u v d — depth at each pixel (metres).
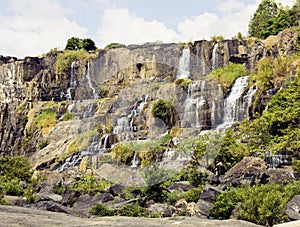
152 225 5.62
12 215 6.25
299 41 39.62
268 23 58.12
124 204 14.98
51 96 52.88
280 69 34.94
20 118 53.66
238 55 44.16
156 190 16.03
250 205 12.56
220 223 5.93
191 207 14.73
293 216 12.44
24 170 25.34
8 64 58.12
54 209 15.12
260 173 18.67
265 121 25.98
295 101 26.77
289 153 24.31
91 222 6.06
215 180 18.42
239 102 34.22
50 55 55.06
